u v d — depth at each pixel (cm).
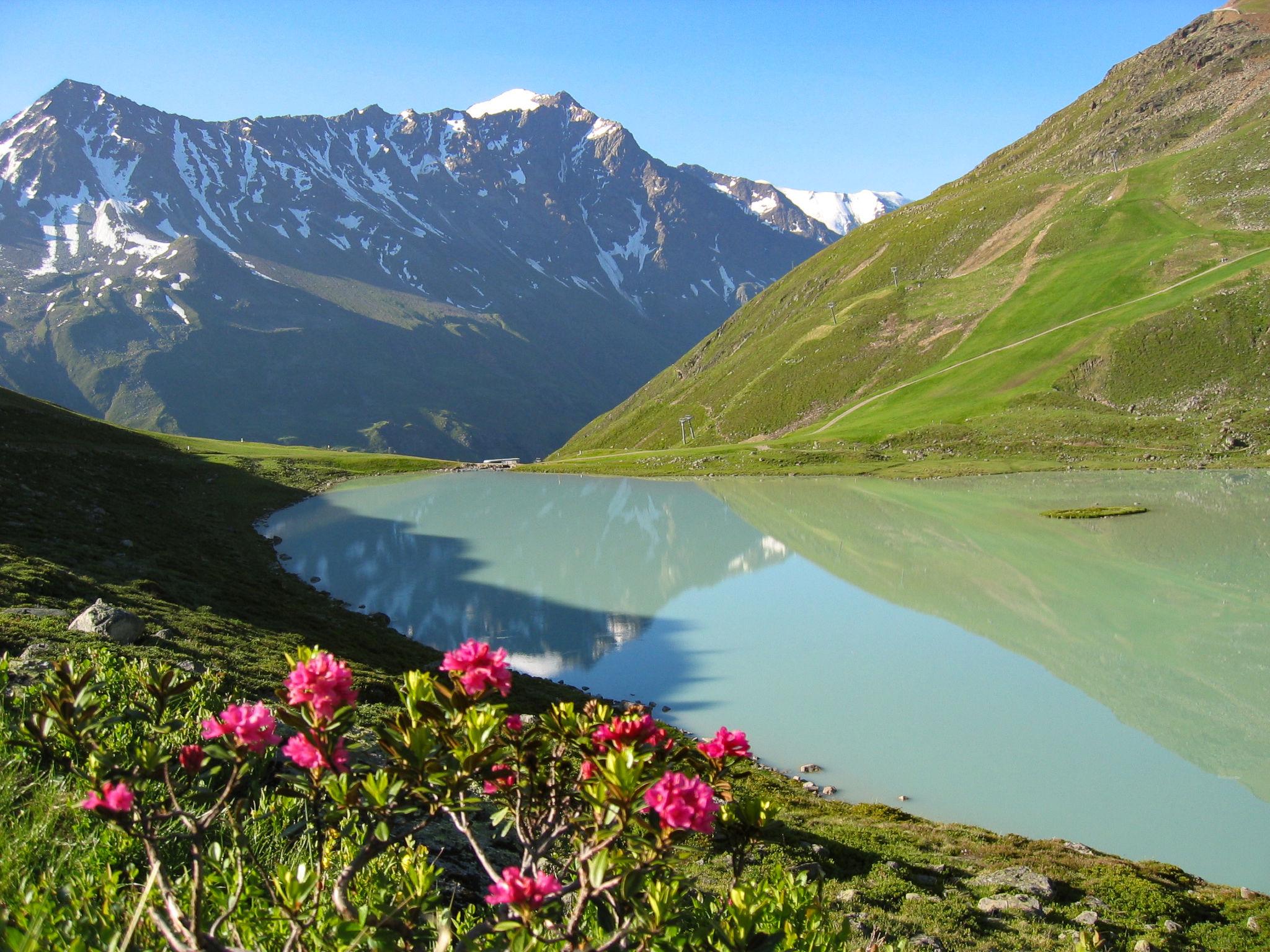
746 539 8919
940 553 7556
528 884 414
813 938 556
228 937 508
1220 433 12469
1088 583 6262
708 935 474
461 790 452
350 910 438
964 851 2423
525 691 4128
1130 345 15450
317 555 8600
